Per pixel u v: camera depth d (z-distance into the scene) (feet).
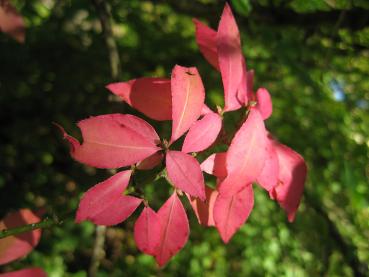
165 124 1.81
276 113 2.34
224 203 0.53
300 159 0.56
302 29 1.62
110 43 1.11
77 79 2.42
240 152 0.49
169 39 2.47
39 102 2.42
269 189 0.54
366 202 1.36
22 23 0.75
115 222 0.49
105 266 2.20
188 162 0.48
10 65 2.31
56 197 2.21
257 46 1.99
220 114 0.53
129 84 0.53
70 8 2.17
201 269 2.30
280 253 2.37
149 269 2.24
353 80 2.44
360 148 1.96
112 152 0.47
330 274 2.16
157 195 2.05
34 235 0.61
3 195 2.17
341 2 1.38
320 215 1.90
